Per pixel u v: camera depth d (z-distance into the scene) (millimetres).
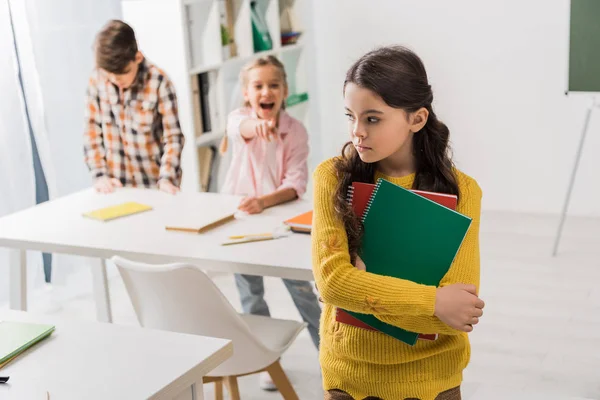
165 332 1749
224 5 4453
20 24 3838
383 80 1403
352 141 1544
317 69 5402
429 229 1458
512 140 5008
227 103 4605
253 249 2488
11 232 2779
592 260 4184
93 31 4129
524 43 4844
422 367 1537
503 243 4496
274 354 2365
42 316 1861
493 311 3621
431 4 5000
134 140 3520
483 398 2283
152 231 2717
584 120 4621
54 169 4059
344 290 1440
